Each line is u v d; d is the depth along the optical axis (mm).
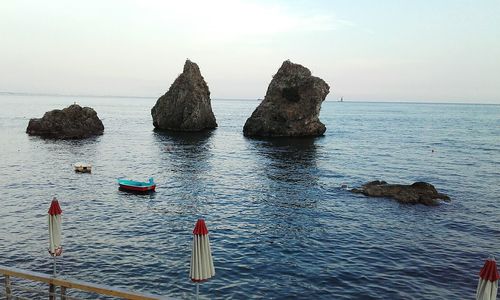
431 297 19875
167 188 44031
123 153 69375
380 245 27047
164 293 19797
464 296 20031
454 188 44844
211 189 43812
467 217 33781
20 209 33781
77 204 36250
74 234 28062
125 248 25625
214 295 19688
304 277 21938
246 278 21703
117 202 37469
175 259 24000
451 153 73875
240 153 71500
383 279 21828
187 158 65312
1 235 27328
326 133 112250
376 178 50438
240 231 29656
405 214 34500
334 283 21266
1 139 81875
